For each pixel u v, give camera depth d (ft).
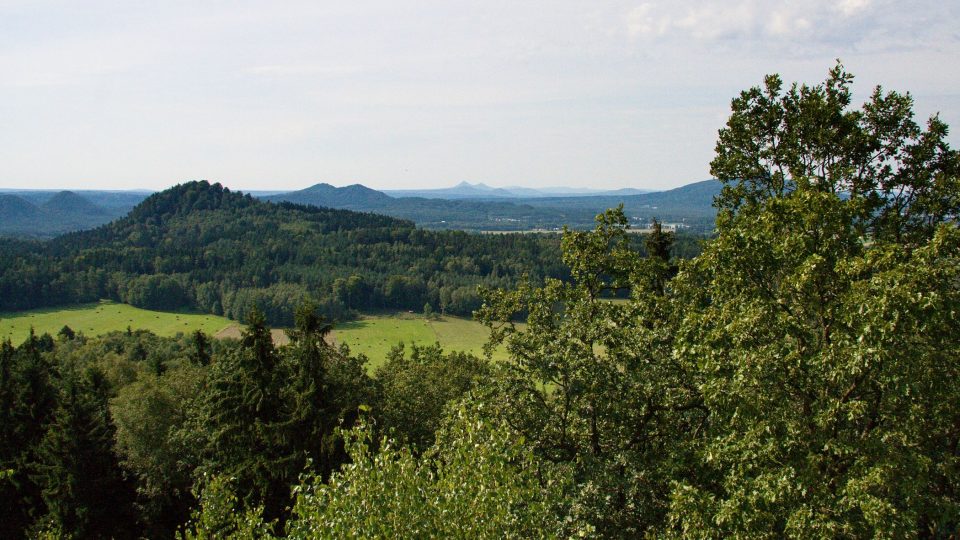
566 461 58.85
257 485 101.35
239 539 43.98
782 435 45.32
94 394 152.35
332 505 35.63
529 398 59.77
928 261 40.14
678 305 59.82
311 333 109.29
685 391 59.00
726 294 51.67
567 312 64.03
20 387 127.65
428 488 37.14
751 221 53.62
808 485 43.14
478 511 35.50
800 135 63.16
